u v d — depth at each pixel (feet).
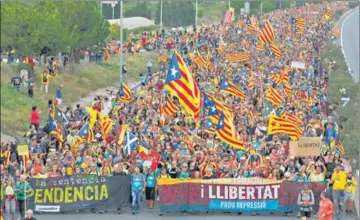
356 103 386.32
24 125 348.79
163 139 260.01
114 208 222.69
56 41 443.73
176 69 250.37
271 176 224.53
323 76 511.40
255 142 261.24
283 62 539.29
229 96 357.41
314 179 220.64
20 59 431.43
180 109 315.58
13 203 212.84
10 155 233.35
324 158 236.43
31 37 427.74
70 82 453.17
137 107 333.01
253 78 436.35
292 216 220.84
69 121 306.14
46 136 264.31
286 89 383.04
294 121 268.41
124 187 223.10
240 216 220.23
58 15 453.58
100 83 479.00
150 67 500.33
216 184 221.66
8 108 364.38
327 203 201.05
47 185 220.02
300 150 226.58
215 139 266.36
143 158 225.15
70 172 226.38
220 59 529.04
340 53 645.10
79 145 252.62
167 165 228.22
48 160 226.79
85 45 497.46
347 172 219.61
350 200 220.23
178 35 640.58
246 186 221.87
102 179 222.48
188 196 221.46
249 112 322.34
